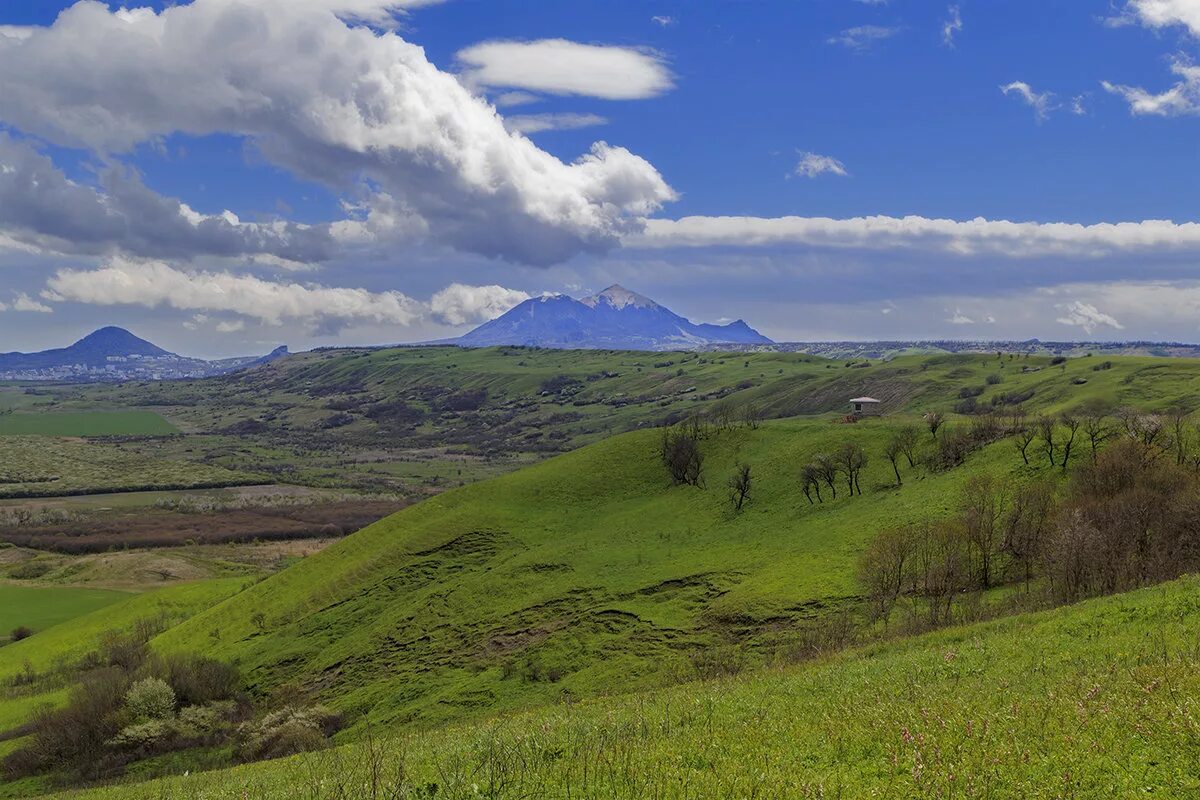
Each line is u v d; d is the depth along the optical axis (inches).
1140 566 2245.3
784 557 3688.5
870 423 5492.1
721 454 5575.8
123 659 4249.5
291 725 2928.2
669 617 3368.6
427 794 750.5
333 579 4803.2
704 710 1047.0
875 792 623.8
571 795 679.1
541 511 5265.8
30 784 2972.4
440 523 5157.5
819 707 969.5
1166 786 581.6
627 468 5659.5
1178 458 3435.0
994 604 2401.6
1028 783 603.5
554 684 2972.4
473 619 3858.3
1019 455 4037.9
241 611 4808.1
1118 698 767.7
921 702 885.2
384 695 3329.2
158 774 2824.8
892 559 2918.3
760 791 646.5
